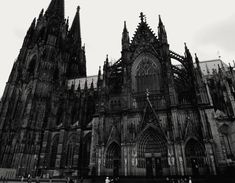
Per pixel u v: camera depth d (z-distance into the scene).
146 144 56.25
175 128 52.44
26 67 92.19
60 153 69.75
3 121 77.62
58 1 118.12
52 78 91.00
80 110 78.62
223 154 49.22
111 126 60.31
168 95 58.41
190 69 60.78
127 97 61.25
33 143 74.38
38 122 78.62
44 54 94.00
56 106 84.38
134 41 72.31
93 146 60.91
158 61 66.38
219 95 69.00
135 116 58.94
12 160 70.12
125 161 52.44
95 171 55.75
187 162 49.97
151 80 64.56
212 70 80.75
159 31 70.44
